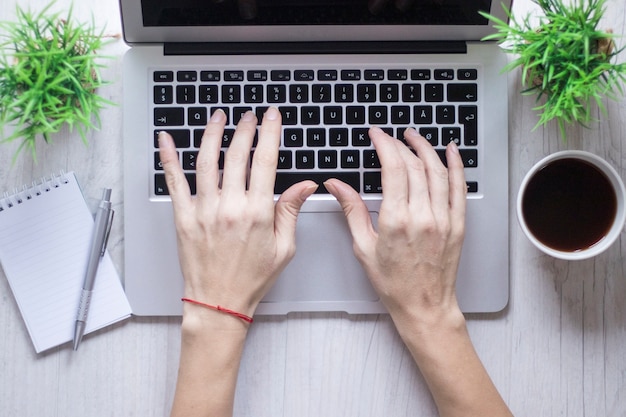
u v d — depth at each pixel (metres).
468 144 0.61
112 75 0.64
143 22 0.59
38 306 0.62
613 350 0.64
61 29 0.62
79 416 0.63
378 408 0.64
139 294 0.61
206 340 0.57
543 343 0.64
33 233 0.62
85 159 0.64
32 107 0.54
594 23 0.55
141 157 0.61
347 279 0.62
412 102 0.61
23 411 0.63
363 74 0.61
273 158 0.58
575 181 0.59
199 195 0.59
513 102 0.64
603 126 0.64
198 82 0.60
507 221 0.62
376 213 0.62
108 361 0.63
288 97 0.61
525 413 0.64
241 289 0.58
